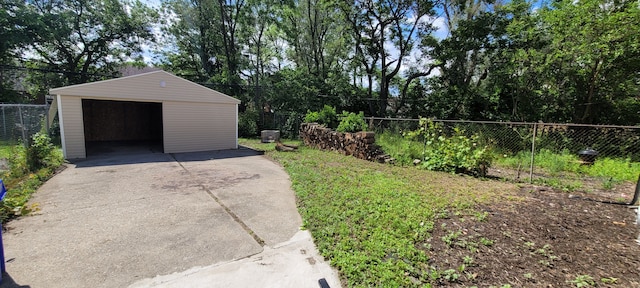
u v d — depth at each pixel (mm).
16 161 5672
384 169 6633
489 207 3877
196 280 2291
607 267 2361
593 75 10453
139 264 2502
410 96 17234
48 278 2264
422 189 4793
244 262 2570
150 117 15039
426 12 15078
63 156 7949
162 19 19266
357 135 8305
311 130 10945
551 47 10570
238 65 20406
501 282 2188
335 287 2195
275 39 20922
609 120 11578
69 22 15359
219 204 4188
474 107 14227
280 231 3242
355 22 16594
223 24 19297
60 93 7723
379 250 2670
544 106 11969
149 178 5812
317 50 19828
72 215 3654
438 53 14703
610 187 5000
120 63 18953
